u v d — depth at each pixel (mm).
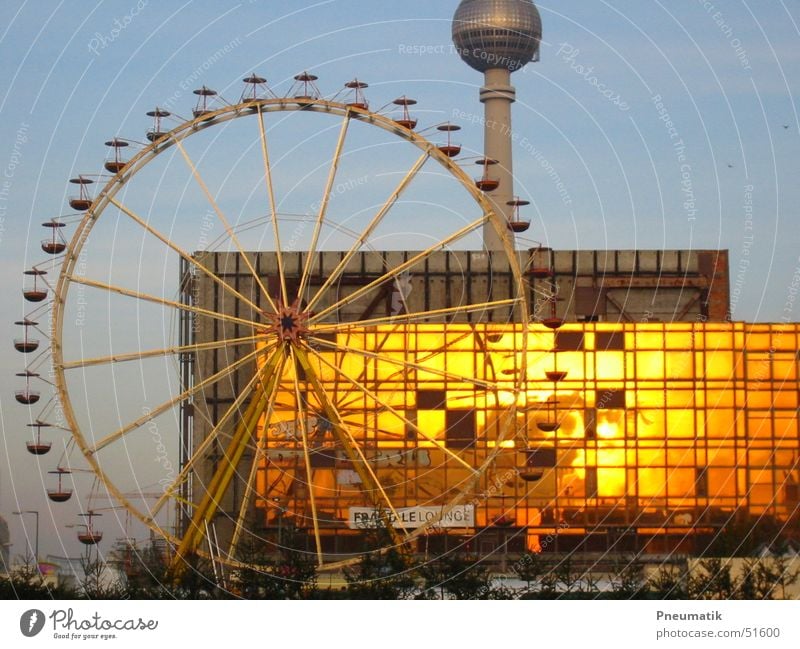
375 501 105062
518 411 135750
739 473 135875
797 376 136625
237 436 104500
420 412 135000
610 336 137000
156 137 107312
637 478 135750
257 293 144375
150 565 106938
